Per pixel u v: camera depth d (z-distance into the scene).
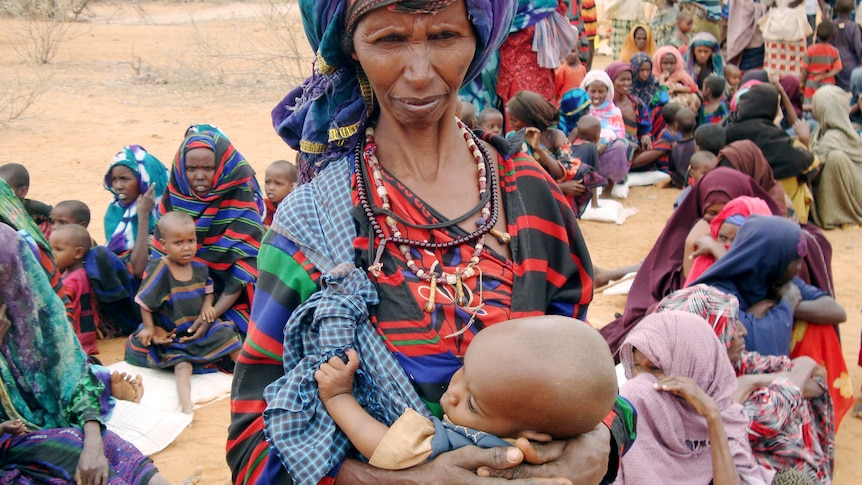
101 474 3.67
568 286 2.07
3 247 3.57
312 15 1.91
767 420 4.04
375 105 2.00
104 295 5.98
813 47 13.06
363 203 1.89
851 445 5.12
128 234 6.37
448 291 1.88
